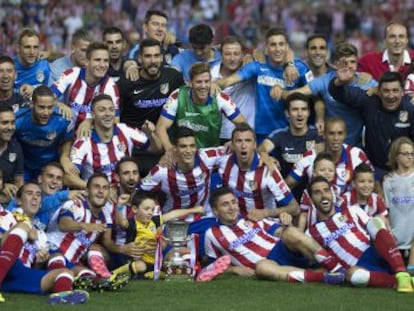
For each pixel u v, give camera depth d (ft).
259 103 62.54
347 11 144.56
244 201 56.70
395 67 63.87
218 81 61.46
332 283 49.44
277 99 61.26
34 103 57.26
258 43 129.80
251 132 55.98
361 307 44.24
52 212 53.78
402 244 54.70
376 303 44.98
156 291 47.88
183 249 52.49
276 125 62.59
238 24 139.64
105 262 53.06
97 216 53.57
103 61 59.41
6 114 55.72
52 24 130.62
